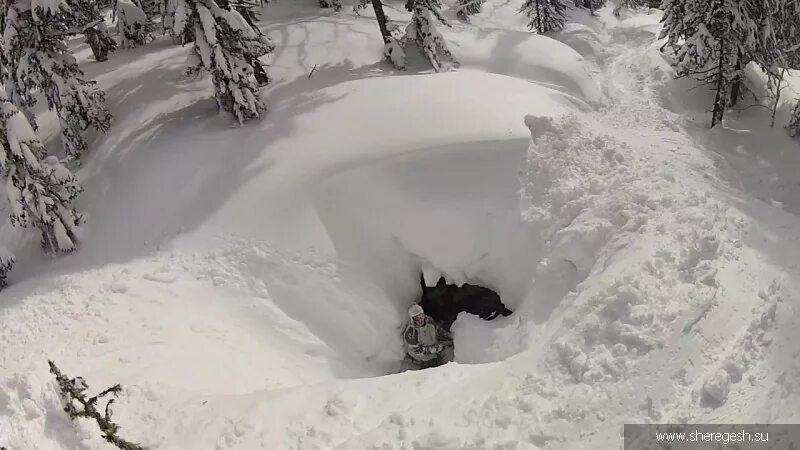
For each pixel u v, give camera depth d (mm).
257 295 10555
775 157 13016
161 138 13984
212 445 6551
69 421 6664
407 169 11758
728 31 13305
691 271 6922
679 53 15008
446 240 11195
